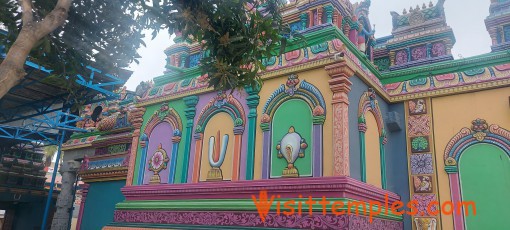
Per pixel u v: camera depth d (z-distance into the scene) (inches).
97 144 445.1
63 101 550.9
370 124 273.6
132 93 498.3
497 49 319.6
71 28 223.5
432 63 327.9
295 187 228.1
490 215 257.1
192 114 312.2
